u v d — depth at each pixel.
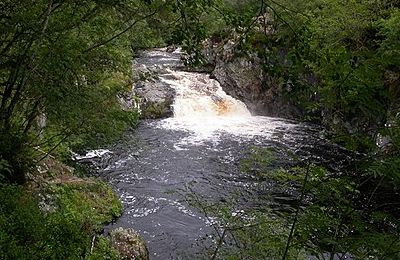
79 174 11.48
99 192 11.17
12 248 4.30
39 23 5.84
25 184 7.77
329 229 4.11
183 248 9.34
